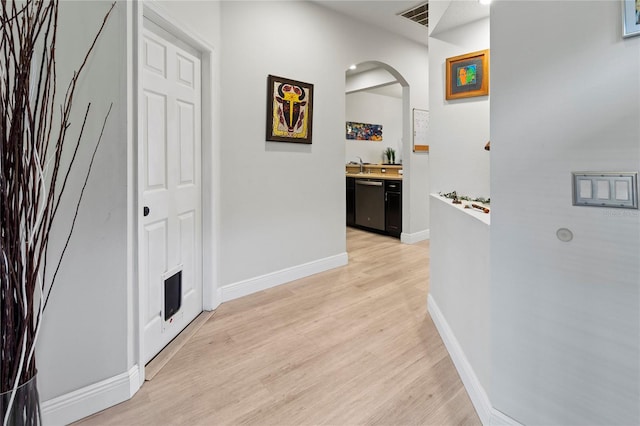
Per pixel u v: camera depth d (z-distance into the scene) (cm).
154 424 150
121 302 162
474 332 163
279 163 320
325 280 339
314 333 232
